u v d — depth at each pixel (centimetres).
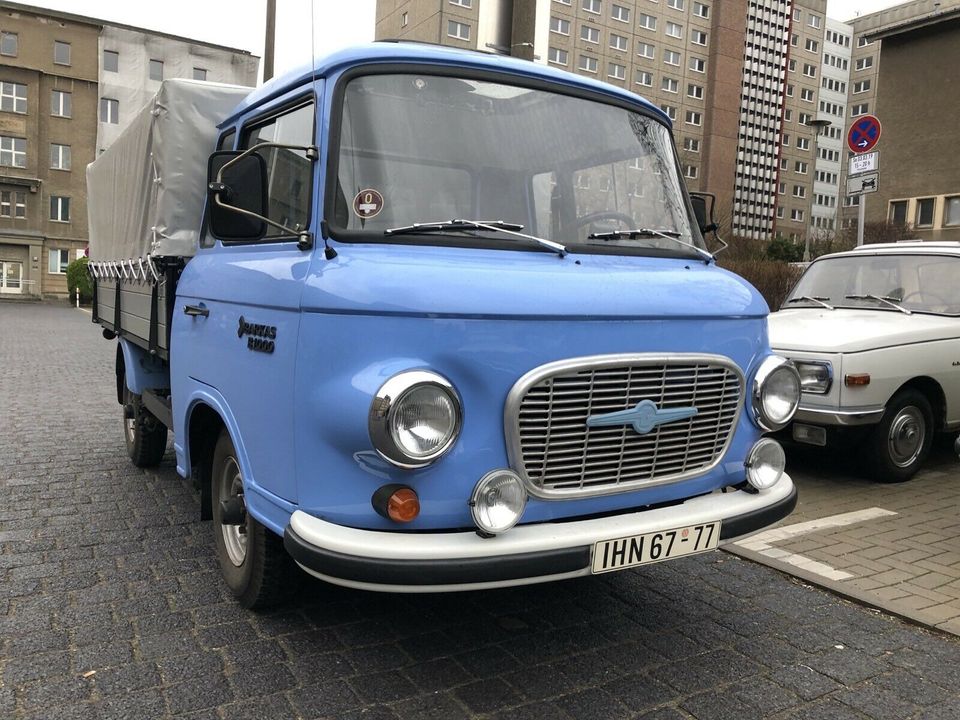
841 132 8794
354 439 260
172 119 445
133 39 4825
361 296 264
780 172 8194
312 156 308
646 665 338
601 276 305
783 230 8312
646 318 300
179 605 385
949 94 3362
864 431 607
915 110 3481
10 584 406
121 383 677
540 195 344
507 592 413
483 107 342
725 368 325
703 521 308
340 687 312
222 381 355
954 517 550
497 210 332
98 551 456
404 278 269
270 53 1384
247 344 326
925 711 308
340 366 267
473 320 266
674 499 322
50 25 4634
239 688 309
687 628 376
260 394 312
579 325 284
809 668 340
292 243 322
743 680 328
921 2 7550
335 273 278
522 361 274
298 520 276
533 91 360
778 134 7931
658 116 409
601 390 289
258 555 349
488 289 273
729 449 337
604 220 363
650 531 293
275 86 368
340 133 309
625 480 304
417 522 267
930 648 361
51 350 1644
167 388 582
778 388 343
